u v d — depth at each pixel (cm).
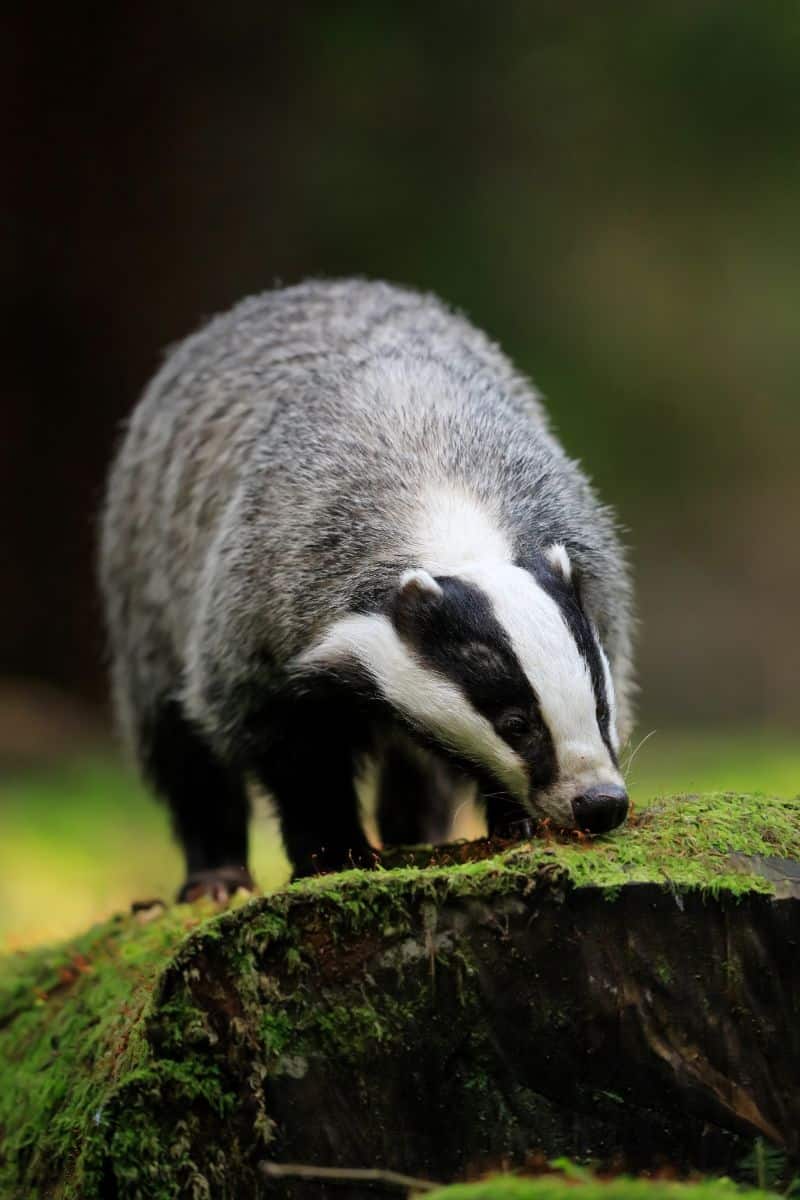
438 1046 720
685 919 712
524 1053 716
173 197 2966
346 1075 724
